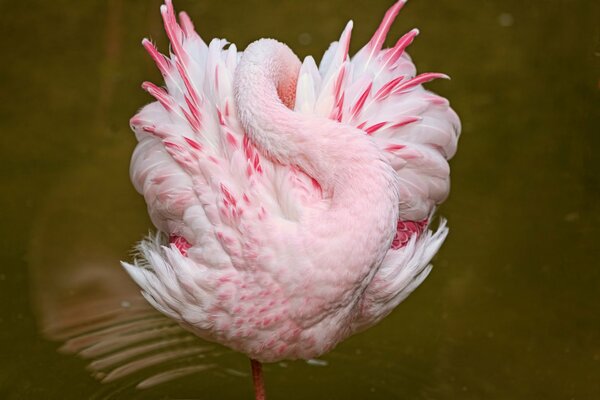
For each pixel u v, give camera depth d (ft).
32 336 24.62
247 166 17.53
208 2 39.63
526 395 22.85
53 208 29.22
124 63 36.09
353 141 16.76
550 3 38.91
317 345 18.12
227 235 17.29
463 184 30.42
